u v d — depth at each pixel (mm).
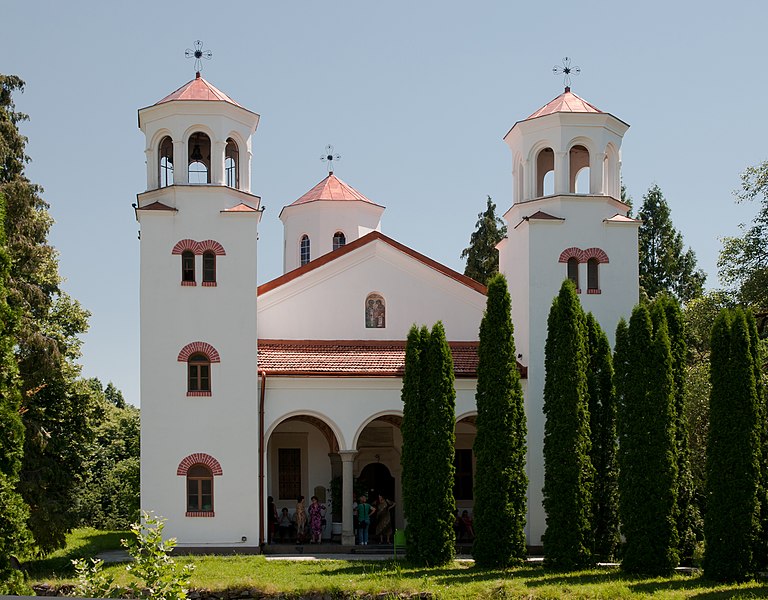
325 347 37281
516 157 37969
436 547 30891
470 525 37812
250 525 33875
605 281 36125
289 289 38000
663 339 30000
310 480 39031
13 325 25719
